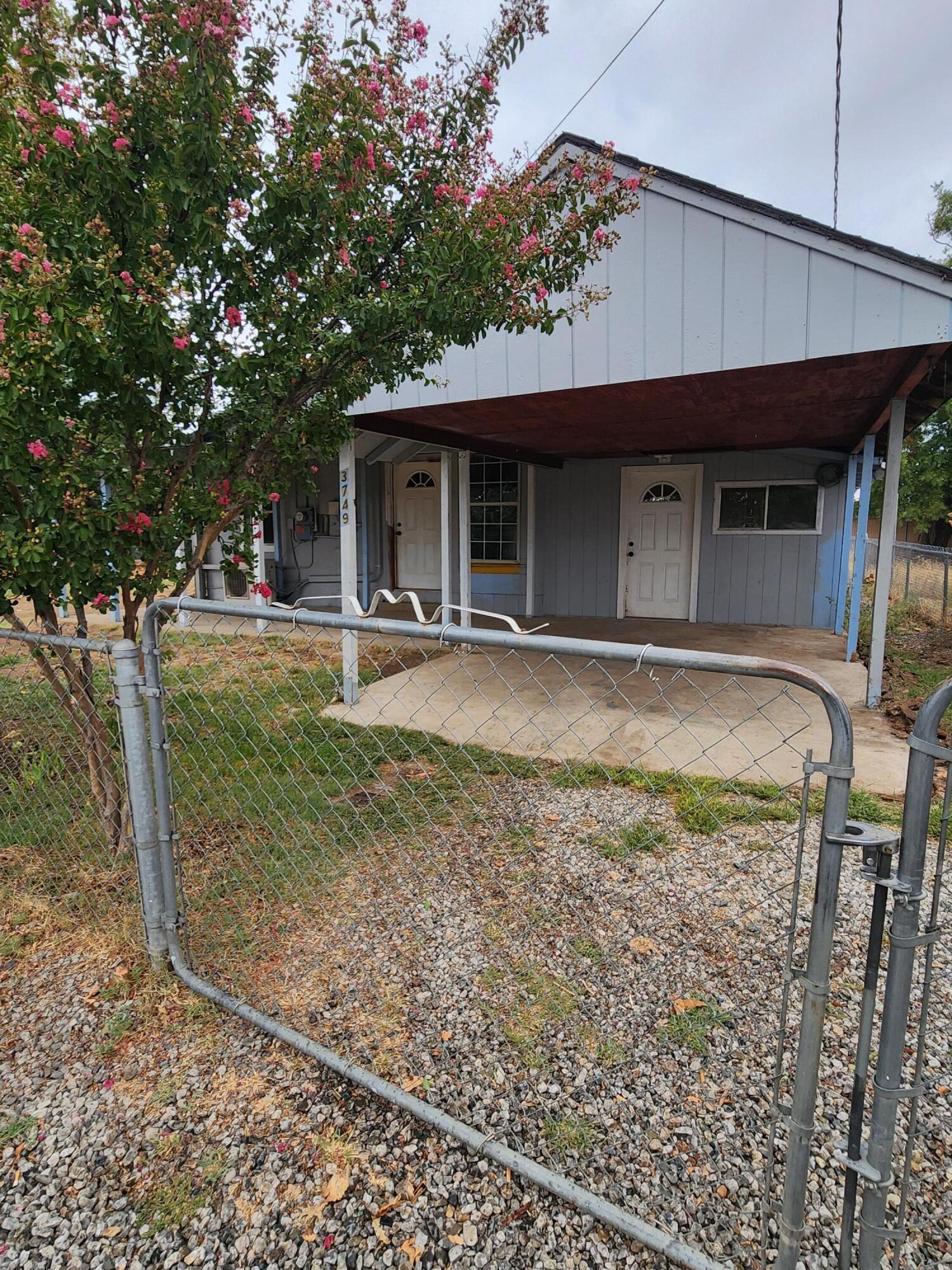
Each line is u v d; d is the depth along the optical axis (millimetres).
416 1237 1319
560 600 9375
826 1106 1620
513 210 2568
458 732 4391
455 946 2230
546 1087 1678
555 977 2080
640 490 8828
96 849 2869
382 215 2523
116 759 2779
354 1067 1655
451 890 2562
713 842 2939
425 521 10055
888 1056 999
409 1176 1443
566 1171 1456
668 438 6656
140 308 2029
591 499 9047
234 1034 1866
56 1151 1518
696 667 1103
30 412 2018
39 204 1952
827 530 7988
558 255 2729
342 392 2752
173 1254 1297
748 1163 1472
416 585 10242
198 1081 1705
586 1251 1287
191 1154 1504
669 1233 1316
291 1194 1409
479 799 3402
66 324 1874
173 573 2748
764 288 3252
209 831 3041
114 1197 1409
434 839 2969
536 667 6355
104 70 1988
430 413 4984
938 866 971
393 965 2141
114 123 2012
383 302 2414
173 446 2613
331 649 7125
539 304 2885
